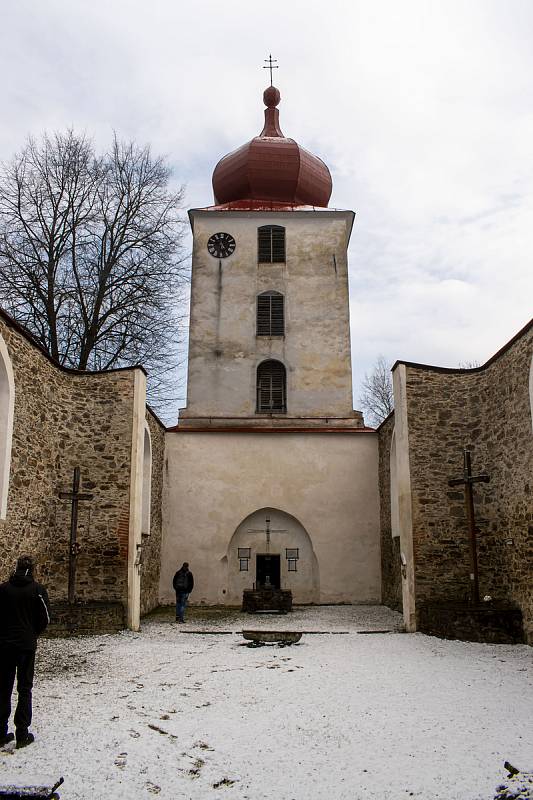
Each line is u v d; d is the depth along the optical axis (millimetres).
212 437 21219
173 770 5625
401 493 14938
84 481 14898
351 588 20562
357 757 5977
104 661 10477
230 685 8844
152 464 18812
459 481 13867
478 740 6465
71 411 15070
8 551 11758
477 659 10750
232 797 5090
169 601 20250
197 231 25281
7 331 11648
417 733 6699
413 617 14234
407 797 5094
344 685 8859
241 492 20938
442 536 14648
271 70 29094
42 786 4957
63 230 21812
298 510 20906
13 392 11836
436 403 15219
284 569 20906
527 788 5043
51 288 21219
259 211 25250
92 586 14508
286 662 10516
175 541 20594
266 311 24453
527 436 12312
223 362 23875
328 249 25094
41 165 21812
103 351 22000
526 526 12328
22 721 6070
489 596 13414
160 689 8555
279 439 21281
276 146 26797
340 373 23844
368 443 21328
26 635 6176
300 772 5609
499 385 13836
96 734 6492
